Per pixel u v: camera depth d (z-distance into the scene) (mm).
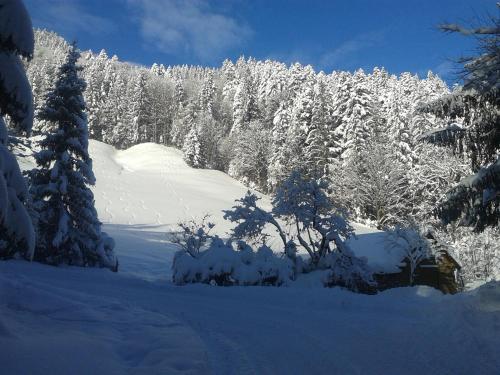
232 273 19859
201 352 6824
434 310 10438
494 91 11141
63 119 25500
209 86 120938
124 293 14555
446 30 11508
